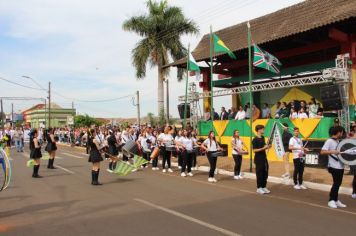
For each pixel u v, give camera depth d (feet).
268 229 23.61
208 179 45.47
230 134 66.54
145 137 61.21
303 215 27.45
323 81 53.31
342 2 59.98
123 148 50.47
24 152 96.07
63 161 70.03
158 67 102.83
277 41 61.72
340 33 54.75
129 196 34.73
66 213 28.07
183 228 23.81
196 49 81.20
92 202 31.99
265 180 37.04
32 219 26.40
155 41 101.35
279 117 61.62
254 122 61.72
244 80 77.66
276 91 74.18
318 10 62.39
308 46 64.95
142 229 23.62
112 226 24.38
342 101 49.57
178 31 101.91
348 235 22.39
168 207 29.99
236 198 34.09
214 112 76.64
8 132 111.86
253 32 70.69
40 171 54.54
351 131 46.83
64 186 40.78
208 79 81.71
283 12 69.82
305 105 59.52
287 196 35.35
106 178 47.39
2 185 28.91
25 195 35.45
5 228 24.17
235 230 23.35
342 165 30.12
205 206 30.45
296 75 70.59
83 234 22.67
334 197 30.42
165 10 103.45
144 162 49.85
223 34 78.79
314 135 53.36
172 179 46.80
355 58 54.95
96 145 41.83
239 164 47.14
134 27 101.86
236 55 72.74
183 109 75.10
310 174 46.34
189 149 49.88
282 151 44.01
